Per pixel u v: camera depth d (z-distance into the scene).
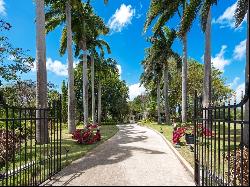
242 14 15.47
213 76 56.03
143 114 85.31
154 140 20.20
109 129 34.28
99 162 11.51
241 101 5.34
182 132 16.56
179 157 12.07
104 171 9.84
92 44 39.16
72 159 11.88
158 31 23.52
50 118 9.41
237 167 7.20
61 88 55.56
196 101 8.76
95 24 32.06
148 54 48.88
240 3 15.48
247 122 5.04
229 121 5.93
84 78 33.50
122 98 71.81
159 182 8.38
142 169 10.18
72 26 30.91
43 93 18.03
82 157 12.70
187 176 9.17
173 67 54.97
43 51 18.23
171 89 58.56
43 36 18.34
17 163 10.84
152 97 64.44
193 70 53.56
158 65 47.28
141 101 95.00
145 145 17.14
